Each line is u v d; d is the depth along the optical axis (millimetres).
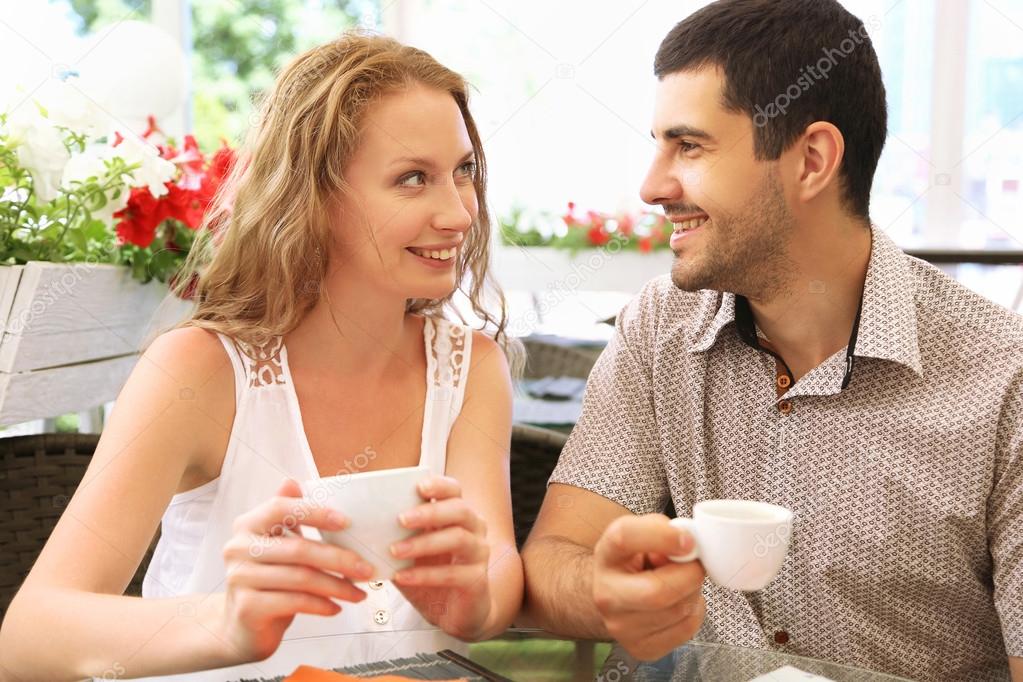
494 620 1038
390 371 1309
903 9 3588
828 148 1096
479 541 926
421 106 1182
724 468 1204
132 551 1086
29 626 975
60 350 1532
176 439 1151
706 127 1103
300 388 1251
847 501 1139
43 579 1017
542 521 1240
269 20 3436
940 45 3582
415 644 999
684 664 959
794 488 1162
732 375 1202
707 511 876
